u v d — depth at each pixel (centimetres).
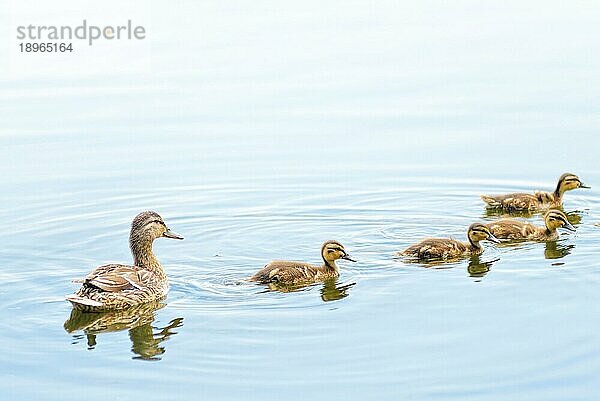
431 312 1432
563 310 1428
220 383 1252
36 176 2020
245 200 1909
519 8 3164
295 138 2217
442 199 1916
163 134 2248
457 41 2825
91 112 2370
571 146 2150
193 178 2014
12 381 1270
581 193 1983
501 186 1978
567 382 1241
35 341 1368
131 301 1459
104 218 1830
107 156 2127
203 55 2744
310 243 1720
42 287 1542
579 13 3094
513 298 1473
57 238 1742
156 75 2608
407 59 2683
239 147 2173
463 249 1656
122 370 1290
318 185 1972
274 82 2544
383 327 1388
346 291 1512
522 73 2566
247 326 1395
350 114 2341
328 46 2803
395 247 1697
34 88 2531
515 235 1736
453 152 2128
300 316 1425
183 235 1761
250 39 2864
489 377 1254
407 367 1281
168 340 1360
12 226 1792
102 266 1502
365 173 2028
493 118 2294
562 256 1644
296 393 1227
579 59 2656
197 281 1565
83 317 1438
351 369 1279
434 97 2423
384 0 3253
